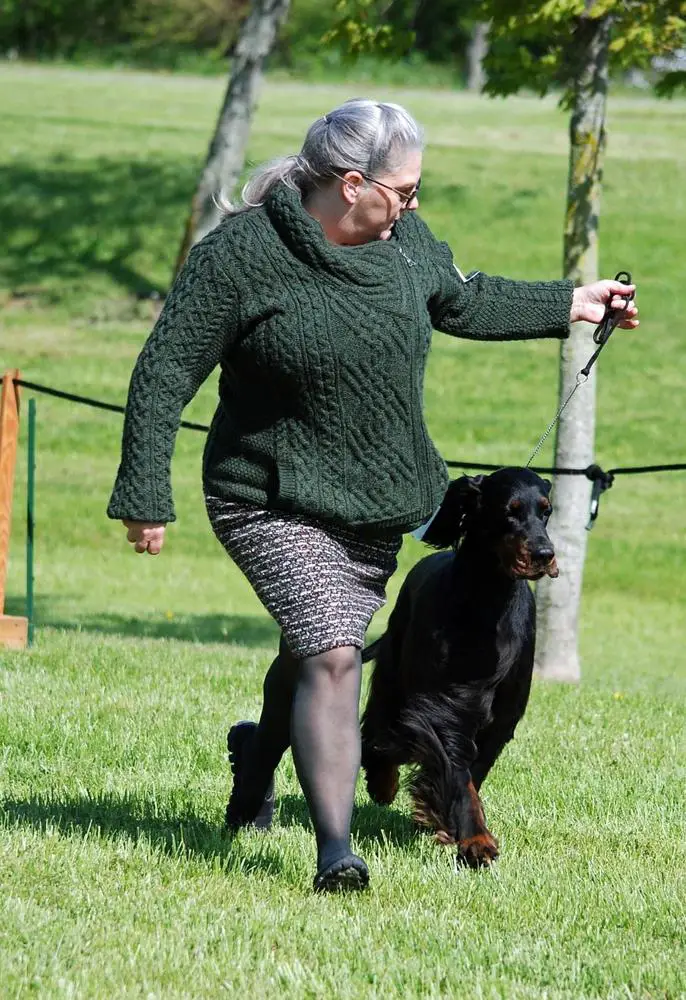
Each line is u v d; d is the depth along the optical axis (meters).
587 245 18.86
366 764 9.73
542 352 42.16
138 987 5.85
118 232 48.09
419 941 6.61
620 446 35.47
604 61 18.61
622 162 55.53
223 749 10.88
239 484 6.98
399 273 6.94
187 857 7.74
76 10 82.12
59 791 9.26
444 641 8.49
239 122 40.53
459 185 52.12
